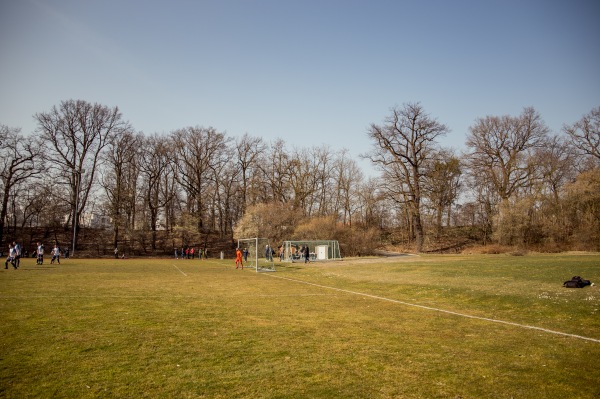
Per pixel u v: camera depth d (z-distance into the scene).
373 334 9.95
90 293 16.41
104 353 7.79
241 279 25.00
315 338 9.43
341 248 50.59
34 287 17.83
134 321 10.87
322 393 5.96
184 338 9.15
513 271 21.20
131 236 61.38
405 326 10.97
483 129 55.84
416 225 54.56
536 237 46.06
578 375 6.90
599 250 38.19
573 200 42.16
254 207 59.59
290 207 59.59
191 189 68.50
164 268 34.66
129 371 6.77
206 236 68.62
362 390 6.12
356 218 69.88
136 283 20.98
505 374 6.95
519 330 10.48
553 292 14.62
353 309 13.84
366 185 67.31
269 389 6.08
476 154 56.88
